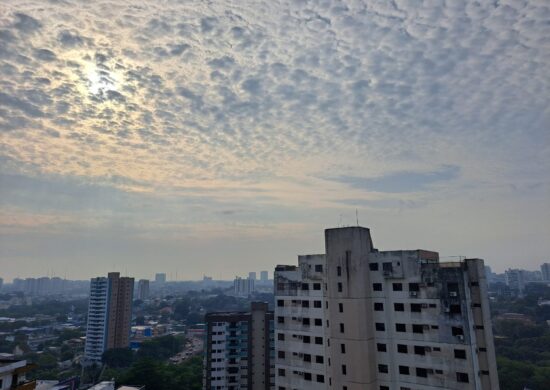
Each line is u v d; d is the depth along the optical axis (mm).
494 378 58469
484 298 60656
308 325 70625
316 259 71562
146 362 115812
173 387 110688
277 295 75250
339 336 64688
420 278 61562
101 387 97000
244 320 106188
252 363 101188
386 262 64750
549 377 121688
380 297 64438
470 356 56188
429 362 58938
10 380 43688
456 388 56406
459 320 57656
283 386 71500
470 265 61469
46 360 176750
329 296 67000
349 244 66125
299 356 70625
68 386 101750
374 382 62156
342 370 63500
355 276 64750
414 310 61375
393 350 62188
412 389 59625
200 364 138750
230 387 103312
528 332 191875
